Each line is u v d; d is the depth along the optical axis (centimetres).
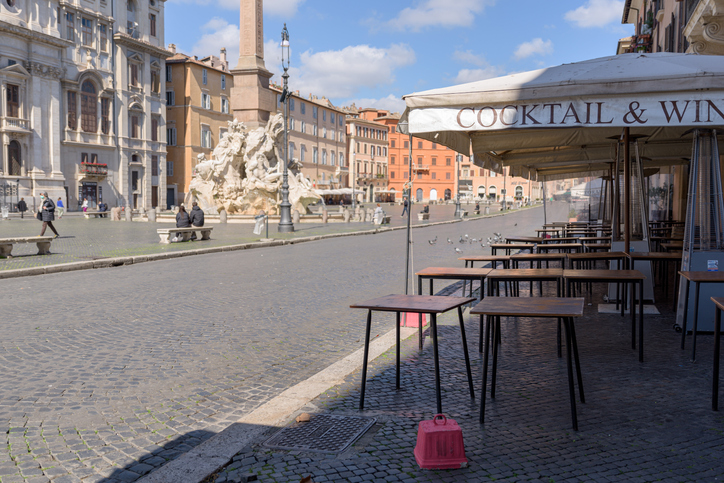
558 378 514
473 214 5697
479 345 643
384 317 827
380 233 2941
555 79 548
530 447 368
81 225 3409
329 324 780
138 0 6209
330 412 435
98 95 5716
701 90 520
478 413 430
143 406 466
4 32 4847
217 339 694
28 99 5062
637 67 560
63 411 453
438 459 341
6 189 4838
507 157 1134
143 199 6319
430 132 627
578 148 1139
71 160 5497
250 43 4056
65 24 5372
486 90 555
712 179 682
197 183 4341
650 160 1462
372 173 11881
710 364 554
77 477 341
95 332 728
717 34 1219
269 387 517
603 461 346
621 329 716
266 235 2405
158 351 638
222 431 400
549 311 404
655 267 1162
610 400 455
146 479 329
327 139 10369
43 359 604
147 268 1439
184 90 7131
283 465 346
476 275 647
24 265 1382
